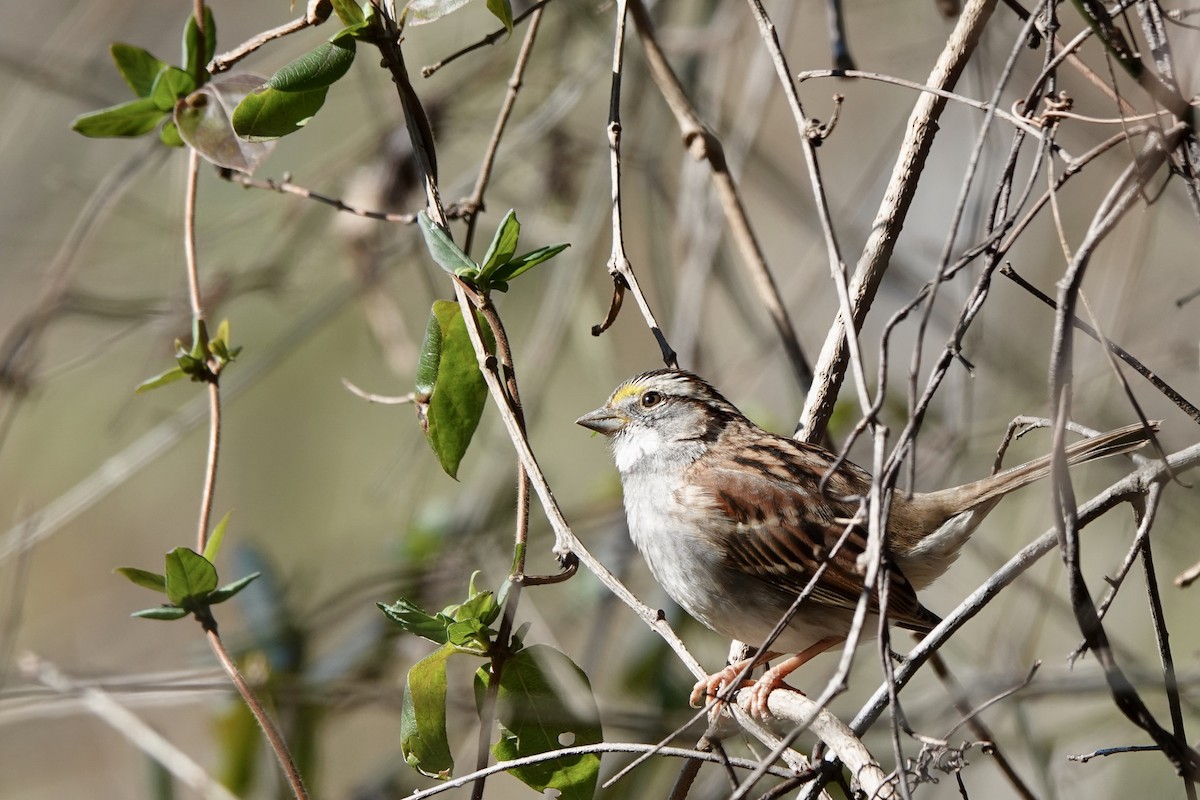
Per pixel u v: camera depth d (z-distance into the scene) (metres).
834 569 8.23
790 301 11.81
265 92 6.93
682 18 12.70
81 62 12.09
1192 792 5.18
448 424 6.69
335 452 15.93
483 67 11.30
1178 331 11.59
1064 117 5.98
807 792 5.64
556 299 11.07
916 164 7.35
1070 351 5.33
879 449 5.14
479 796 6.21
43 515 11.12
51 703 9.91
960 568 11.97
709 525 8.47
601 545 11.52
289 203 11.45
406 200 11.02
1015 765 10.38
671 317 11.38
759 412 11.45
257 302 15.50
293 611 11.38
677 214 11.30
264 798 10.35
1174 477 5.70
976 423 11.94
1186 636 11.52
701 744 6.82
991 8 7.19
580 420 9.16
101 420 14.92
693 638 11.07
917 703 8.66
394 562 11.73
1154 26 6.10
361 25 6.81
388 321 11.32
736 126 11.29
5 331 12.66
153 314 10.92
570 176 11.78
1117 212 5.50
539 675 6.46
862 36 13.90
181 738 14.98
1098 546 11.95
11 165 13.09
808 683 11.33
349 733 15.11
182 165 11.51
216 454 7.23
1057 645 11.63
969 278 9.95
